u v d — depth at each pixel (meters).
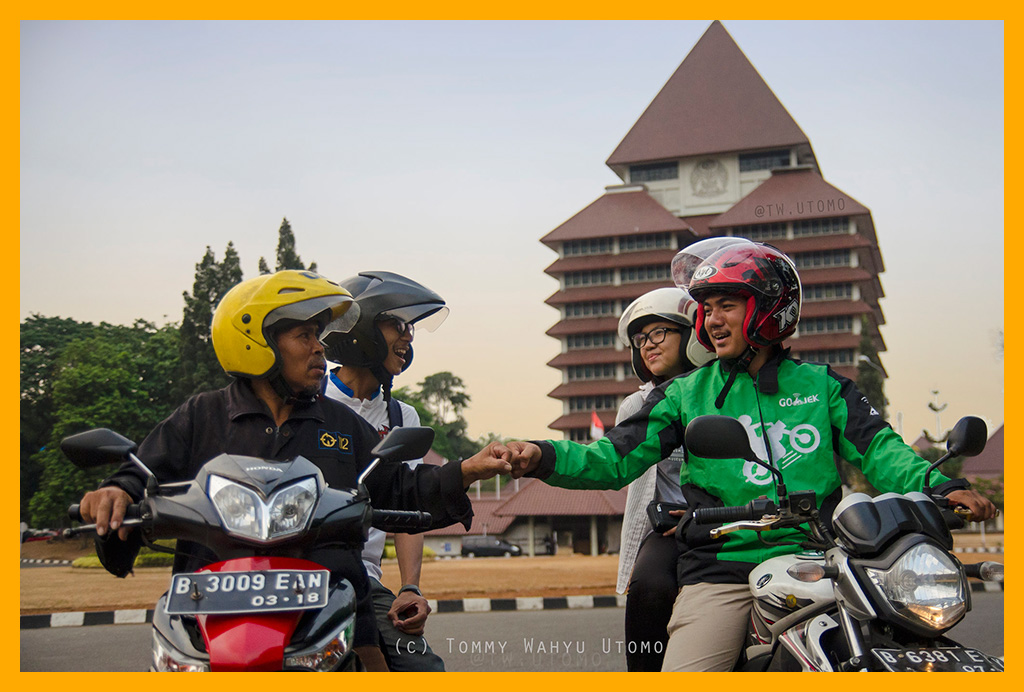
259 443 2.89
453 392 86.56
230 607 2.23
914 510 2.42
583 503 53.69
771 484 3.11
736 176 77.44
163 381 49.75
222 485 2.38
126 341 49.78
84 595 11.86
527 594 11.98
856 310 65.56
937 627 2.28
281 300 2.88
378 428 4.12
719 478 3.18
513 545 51.41
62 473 41.03
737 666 2.99
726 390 3.30
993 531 37.47
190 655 2.22
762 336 3.26
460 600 10.73
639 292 71.94
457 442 84.19
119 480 2.54
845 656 2.46
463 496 3.02
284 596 2.26
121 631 8.57
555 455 3.19
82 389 45.41
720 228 69.81
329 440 2.99
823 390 3.26
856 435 3.21
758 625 2.87
